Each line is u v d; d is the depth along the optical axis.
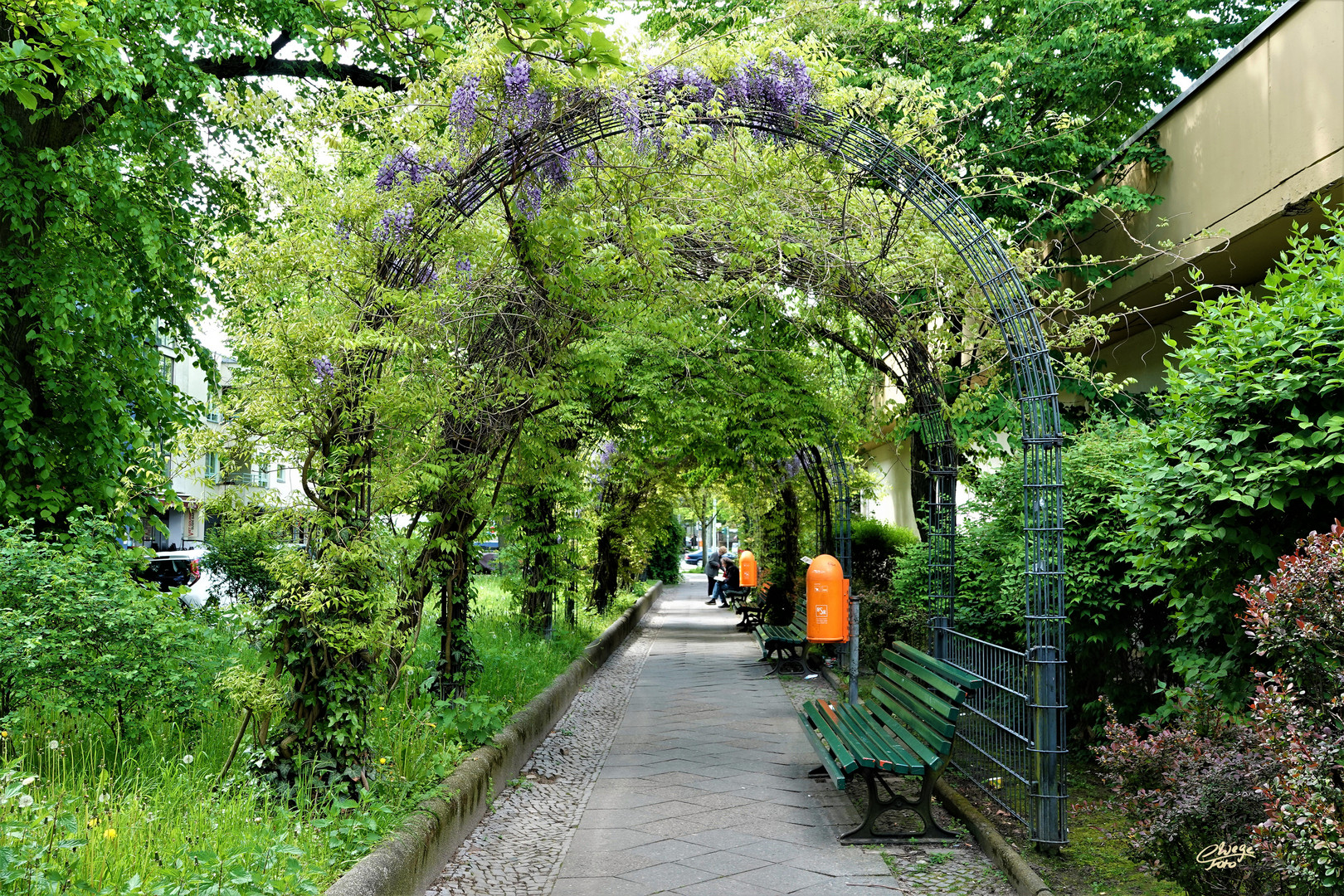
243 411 4.92
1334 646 3.09
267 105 6.06
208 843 3.48
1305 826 2.71
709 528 51.41
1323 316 4.25
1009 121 9.88
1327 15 7.08
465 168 5.71
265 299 5.35
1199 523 4.54
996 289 5.75
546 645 11.19
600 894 4.56
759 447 11.69
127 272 9.98
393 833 4.26
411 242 5.49
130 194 9.83
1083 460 6.33
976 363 8.27
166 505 9.45
